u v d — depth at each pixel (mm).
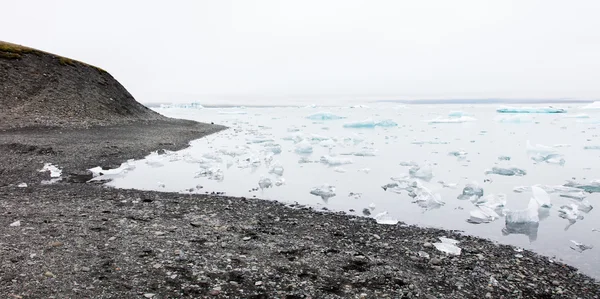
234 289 5383
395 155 23328
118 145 22516
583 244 8344
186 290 5266
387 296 5414
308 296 5281
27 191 11609
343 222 9469
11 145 18734
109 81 43938
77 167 16047
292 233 8289
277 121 61031
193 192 12781
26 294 4844
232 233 7984
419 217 10367
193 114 86625
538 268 6871
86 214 8930
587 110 92250
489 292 5793
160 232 7730
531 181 15906
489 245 8117
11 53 36375
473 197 12727
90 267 5820
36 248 6434
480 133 38812
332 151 25016
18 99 31547
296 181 15211
